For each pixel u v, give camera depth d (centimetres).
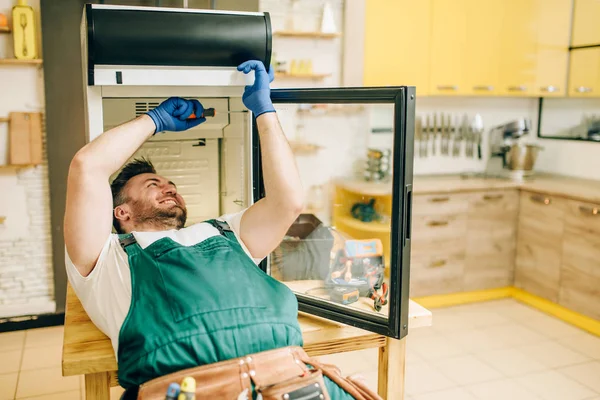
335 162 381
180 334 119
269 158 142
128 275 128
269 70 157
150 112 142
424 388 277
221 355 121
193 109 151
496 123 442
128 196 155
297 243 182
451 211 370
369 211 335
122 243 134
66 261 134
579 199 339
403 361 160
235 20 150
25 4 309
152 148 180
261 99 147
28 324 339
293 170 142
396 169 139
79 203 127
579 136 412
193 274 127
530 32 398
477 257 385
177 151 183
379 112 377
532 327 350
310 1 369
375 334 157
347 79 370
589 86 393
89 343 135
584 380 286
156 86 152
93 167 128
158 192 156
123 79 144
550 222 364
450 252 376
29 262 338
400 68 375
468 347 322
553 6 400
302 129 374
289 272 182
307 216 209
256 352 124
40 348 314
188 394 109
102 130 150
